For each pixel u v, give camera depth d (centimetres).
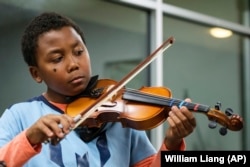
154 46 268
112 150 114
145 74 265
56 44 114
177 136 108
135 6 263
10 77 212
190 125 107
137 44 264
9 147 96
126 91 128
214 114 114
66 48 114
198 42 295
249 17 329
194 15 291
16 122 112
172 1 281
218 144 292
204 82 295
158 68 264
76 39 116
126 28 260
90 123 113
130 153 120
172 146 112
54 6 232
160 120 122
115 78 251
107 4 252
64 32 115
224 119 113
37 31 117
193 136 280
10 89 211
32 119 113
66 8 236
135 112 122
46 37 115
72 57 115
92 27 245
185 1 288
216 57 304
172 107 111
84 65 116
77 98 124
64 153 108
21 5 219
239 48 321
